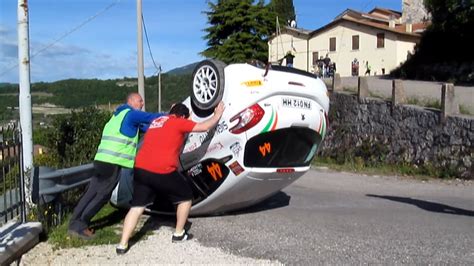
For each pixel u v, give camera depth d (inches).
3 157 261.9
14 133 273.1
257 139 299.0
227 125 294.4
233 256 252.7
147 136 266.8
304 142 320.8
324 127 327.0
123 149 282.5
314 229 301.4
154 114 283.4
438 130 605.3
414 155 637.9
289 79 304.5
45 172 286.7
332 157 784.3
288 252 258.4
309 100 315.9
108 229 297.1
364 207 381.7
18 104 305.7
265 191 328.2
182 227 276.7
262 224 313.1
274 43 2042.3
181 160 313.0
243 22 1594.5
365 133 732.0
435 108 638.5
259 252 258.7
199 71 301.6
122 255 254.7
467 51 1438.2
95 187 281.3
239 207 341.4
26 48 299.0
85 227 279.6
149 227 306.5
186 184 273.4
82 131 390.6
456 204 402.6
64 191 308.7
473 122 559.8
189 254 256.2
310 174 602.5
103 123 398.6
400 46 2033.7
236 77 292.8
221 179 305.9
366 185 518.9
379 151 692.7
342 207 378.9
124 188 319.6
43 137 383.2
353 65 2038.6
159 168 260.7
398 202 410.6
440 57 1524.4
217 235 289.0
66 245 267.1
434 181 554.9
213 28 1631.4
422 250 261.6
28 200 286.2
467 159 565.0
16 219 277.4
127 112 285.1
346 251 259.8
